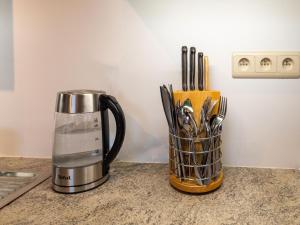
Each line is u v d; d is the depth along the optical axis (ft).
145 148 2.97
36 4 2.93
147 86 2.86
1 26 3.02
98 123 2.39
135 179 2.55
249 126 2.74
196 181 2.22
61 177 2.25
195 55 2.54
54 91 3.03
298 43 2.57
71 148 2.43
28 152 3.20
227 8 2.62
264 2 2.57
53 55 2.98
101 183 2.41
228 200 2.09
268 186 2.34
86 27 2.88
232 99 2.72
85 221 1.81
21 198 2.17
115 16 2.82
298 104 2.64
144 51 2.81
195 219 1.82
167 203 2.06
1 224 1.78
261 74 2.64
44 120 3.10
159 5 2.73
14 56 3.04
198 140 2.21
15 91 3.10
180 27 2.72
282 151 2.73
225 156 2.82
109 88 2.92
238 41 2.64
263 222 1.77
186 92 2.32
